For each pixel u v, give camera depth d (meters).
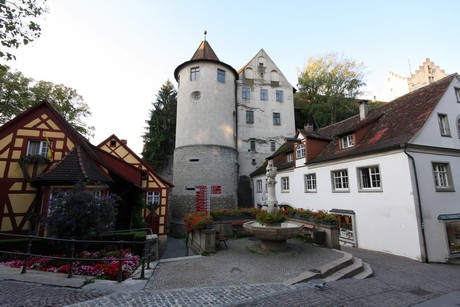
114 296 4.09
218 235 8.60
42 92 21.28
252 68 29.00
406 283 5.96
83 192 7.06
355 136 12.91
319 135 16.64
